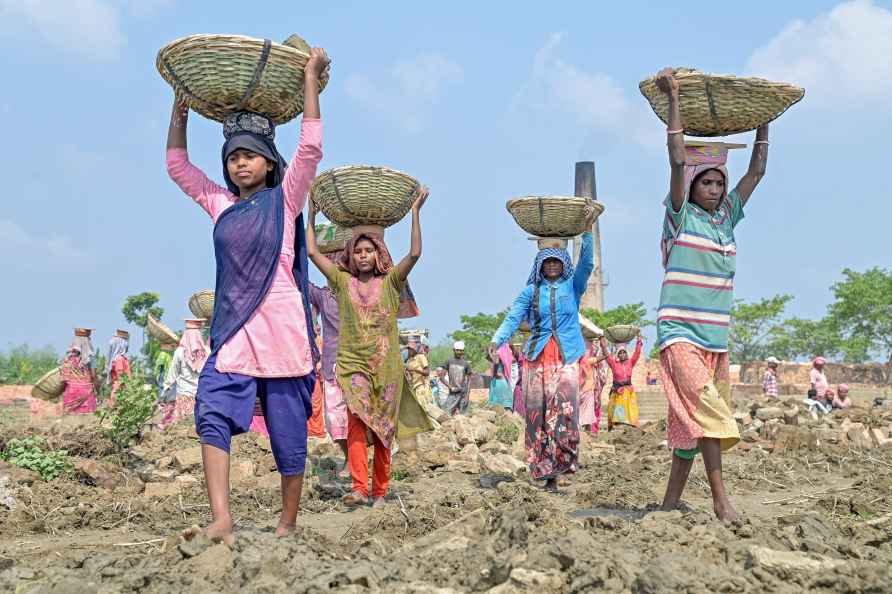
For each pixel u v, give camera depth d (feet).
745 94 18.69
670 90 18.84
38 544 20.06
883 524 17.92
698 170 19.25
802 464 34.22
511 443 42.70
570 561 13.17
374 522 19.47
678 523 16.74
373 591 12.73
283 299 16.06
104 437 33.45
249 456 33.76
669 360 19.26
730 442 18.79
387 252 25.34
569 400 27.96
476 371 169.27
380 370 24.54
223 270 16.02
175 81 15.99
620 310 172.24
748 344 219.61
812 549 14.83
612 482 28.37
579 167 173.47
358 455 24.70
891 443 40.29
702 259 19.24
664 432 47.09
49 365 157.07
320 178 24.56
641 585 12.30
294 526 16.90
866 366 138.72
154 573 13.51
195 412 15.81
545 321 28.37
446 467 32.73
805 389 127.24
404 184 24.70
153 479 29.43
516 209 28.81
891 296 203.92
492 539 14.53
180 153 16.85
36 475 27.91
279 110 16.49
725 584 12.41
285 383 16.29
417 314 26.13
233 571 13.64
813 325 212.64
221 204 16.48
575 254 163.94
